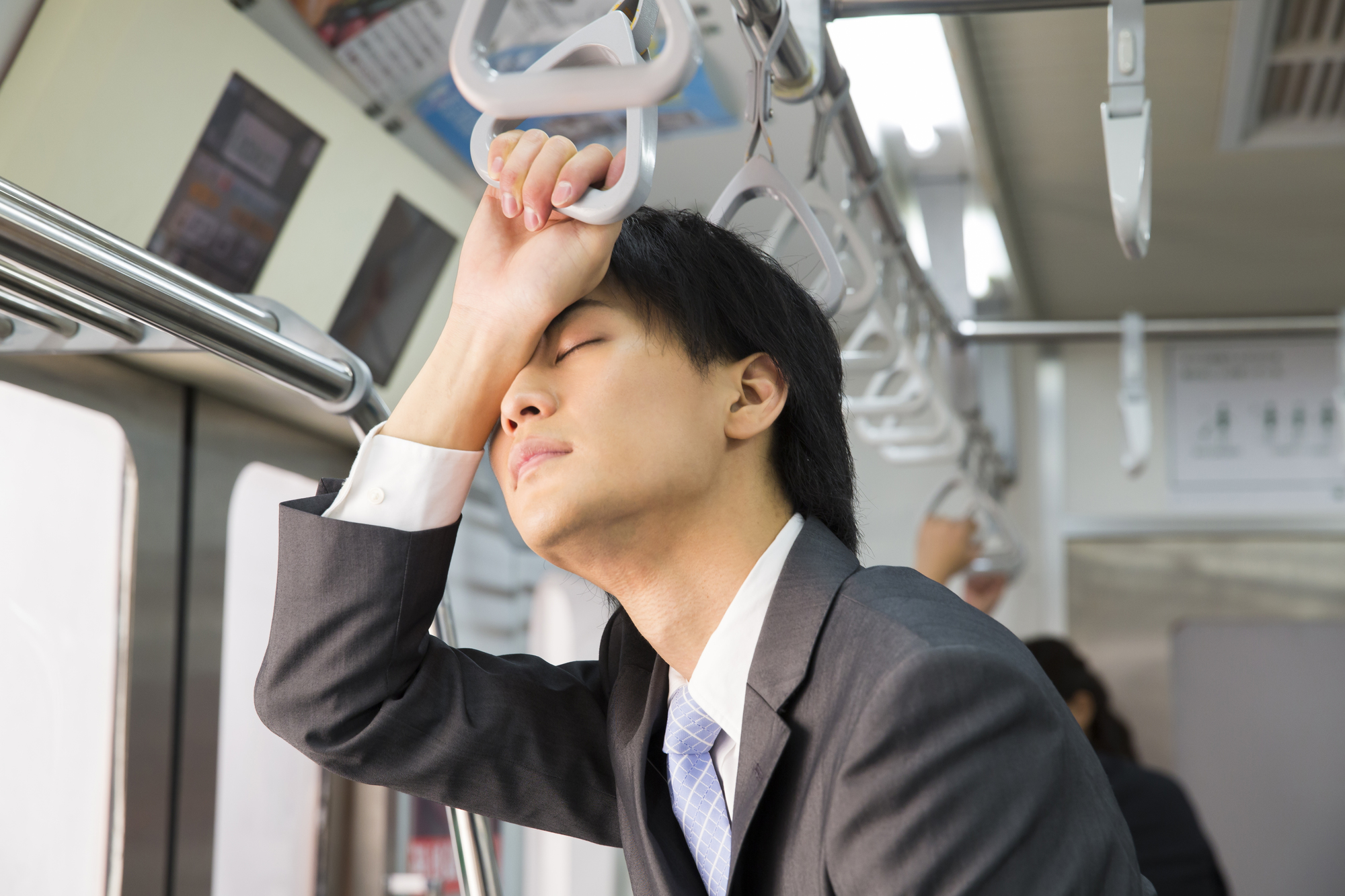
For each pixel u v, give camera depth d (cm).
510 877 277
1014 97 232
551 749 105
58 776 173
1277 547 380
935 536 284
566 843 296
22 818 167
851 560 93
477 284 93
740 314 92
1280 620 378
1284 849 367
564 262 87
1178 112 241
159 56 147
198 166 161
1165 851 266
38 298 93
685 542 90
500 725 103
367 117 185
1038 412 397
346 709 95
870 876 73
